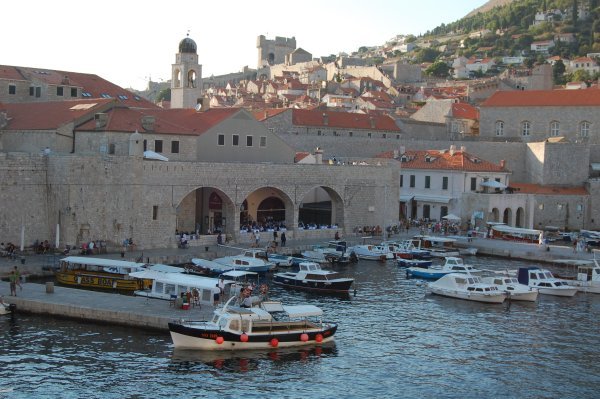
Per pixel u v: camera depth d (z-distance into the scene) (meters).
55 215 86.44
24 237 84.56
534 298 77.19
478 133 188.25
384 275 88.81
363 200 117.06
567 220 140.00
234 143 112.44
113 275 73.50
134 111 105.12
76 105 105.31
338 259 96.31
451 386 50.16
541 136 171.62
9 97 120.31
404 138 171.50
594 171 151.88
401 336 61.69
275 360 54.31
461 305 74.19
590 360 56.47
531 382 51.34
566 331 64.81
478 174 134.75
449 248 108.38
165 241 93.62
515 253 105.69
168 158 102.50
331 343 58.97
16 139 101.31
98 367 51.12
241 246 97.75
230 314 56.12
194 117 113.56
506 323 67.19
